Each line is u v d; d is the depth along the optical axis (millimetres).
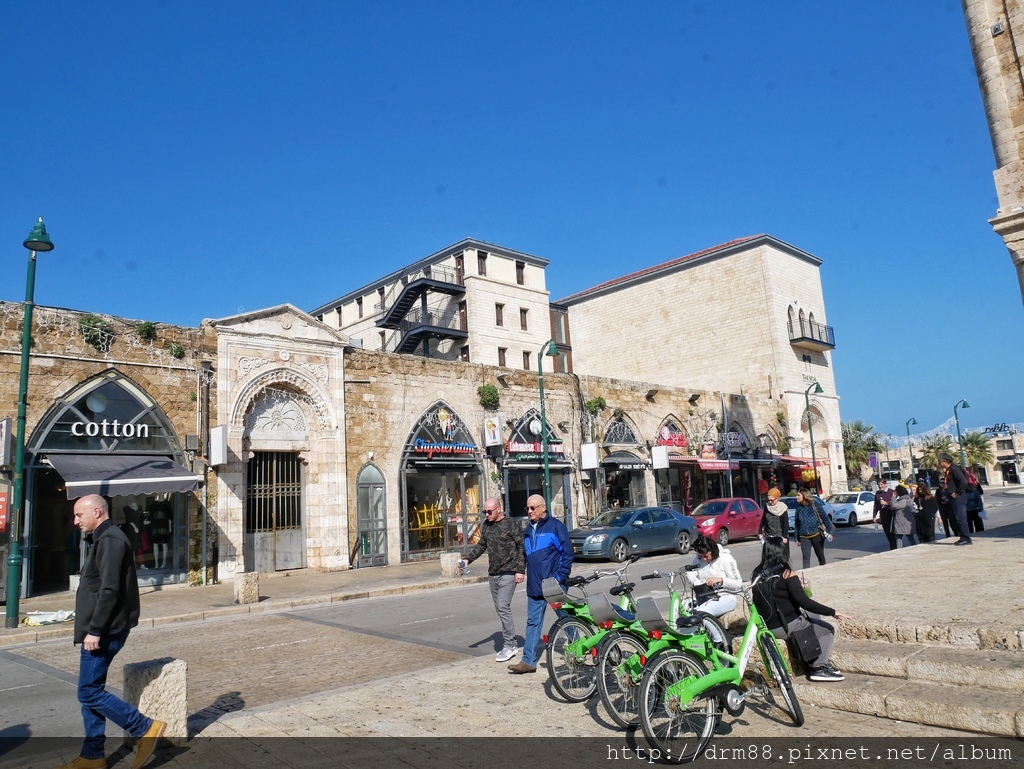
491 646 9469
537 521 7816
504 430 26094
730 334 42250
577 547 20297
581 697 6598
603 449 29859
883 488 17484
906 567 10766
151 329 18094
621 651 6098
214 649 10125
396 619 12211
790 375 40969
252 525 19984
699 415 35156
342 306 59500
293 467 21047
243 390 19656
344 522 21109
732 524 24328
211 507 18578
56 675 8922
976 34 11727
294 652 9695
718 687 5363
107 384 17328
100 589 5160
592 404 29766
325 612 13625
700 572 6992
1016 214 10859
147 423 17828
